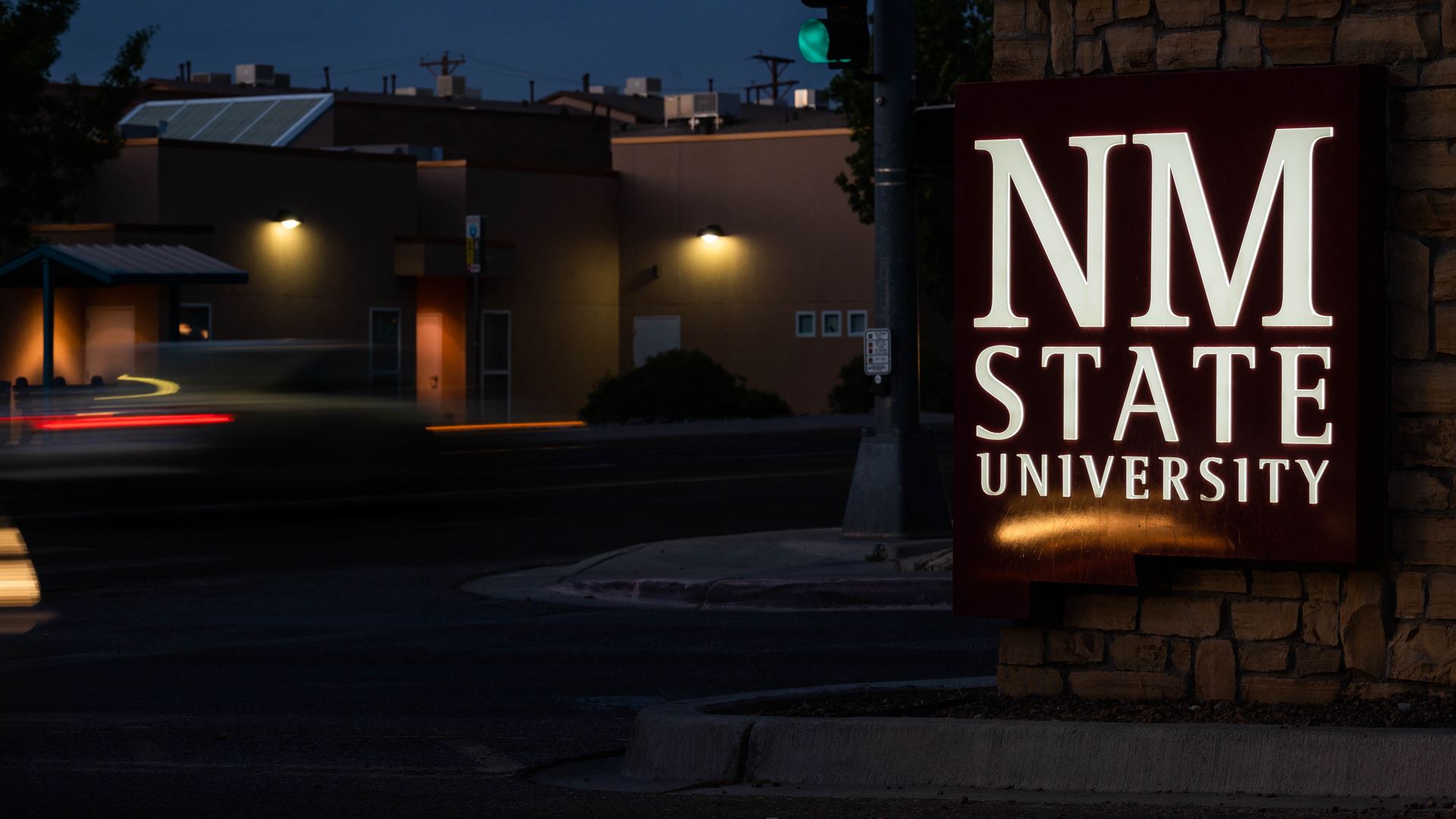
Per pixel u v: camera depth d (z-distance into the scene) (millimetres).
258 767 8133
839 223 46750
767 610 13406
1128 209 7773
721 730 7625
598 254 48906
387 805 7297
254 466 22891
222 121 56562
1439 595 7484
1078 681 8047
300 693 10125
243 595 14484
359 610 13633
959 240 8062
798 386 47344
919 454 15648
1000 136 7988
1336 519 7434
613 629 12492
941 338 46969
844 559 15203
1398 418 7578
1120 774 7000
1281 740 6855
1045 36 8125
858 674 10469
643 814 6973
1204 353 7645
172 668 11016
